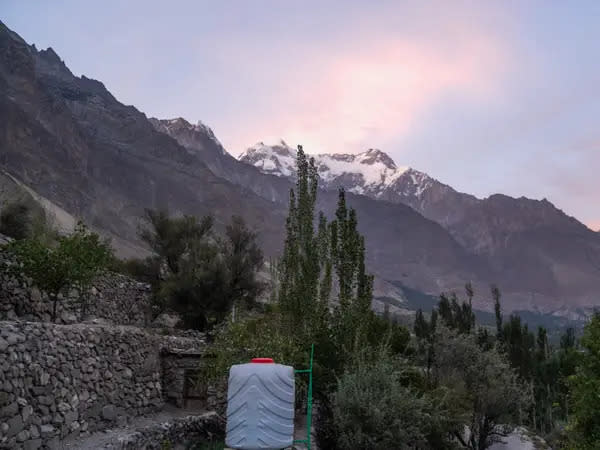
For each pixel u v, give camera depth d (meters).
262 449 13.88
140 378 21.28
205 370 22.75
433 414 25.44
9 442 13.15
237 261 39.62
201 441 21.02
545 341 67.88
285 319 27.50
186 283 37.31
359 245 28.67
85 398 17.19
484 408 37.66
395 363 25.66
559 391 55.62
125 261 45.56
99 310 25.95
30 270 20.20
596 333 25.86
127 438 16.58
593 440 23.97
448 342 40.22
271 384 14.30
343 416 22.00
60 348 16.22
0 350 13.40
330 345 26.19
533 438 47.47
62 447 15.23
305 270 27.98
